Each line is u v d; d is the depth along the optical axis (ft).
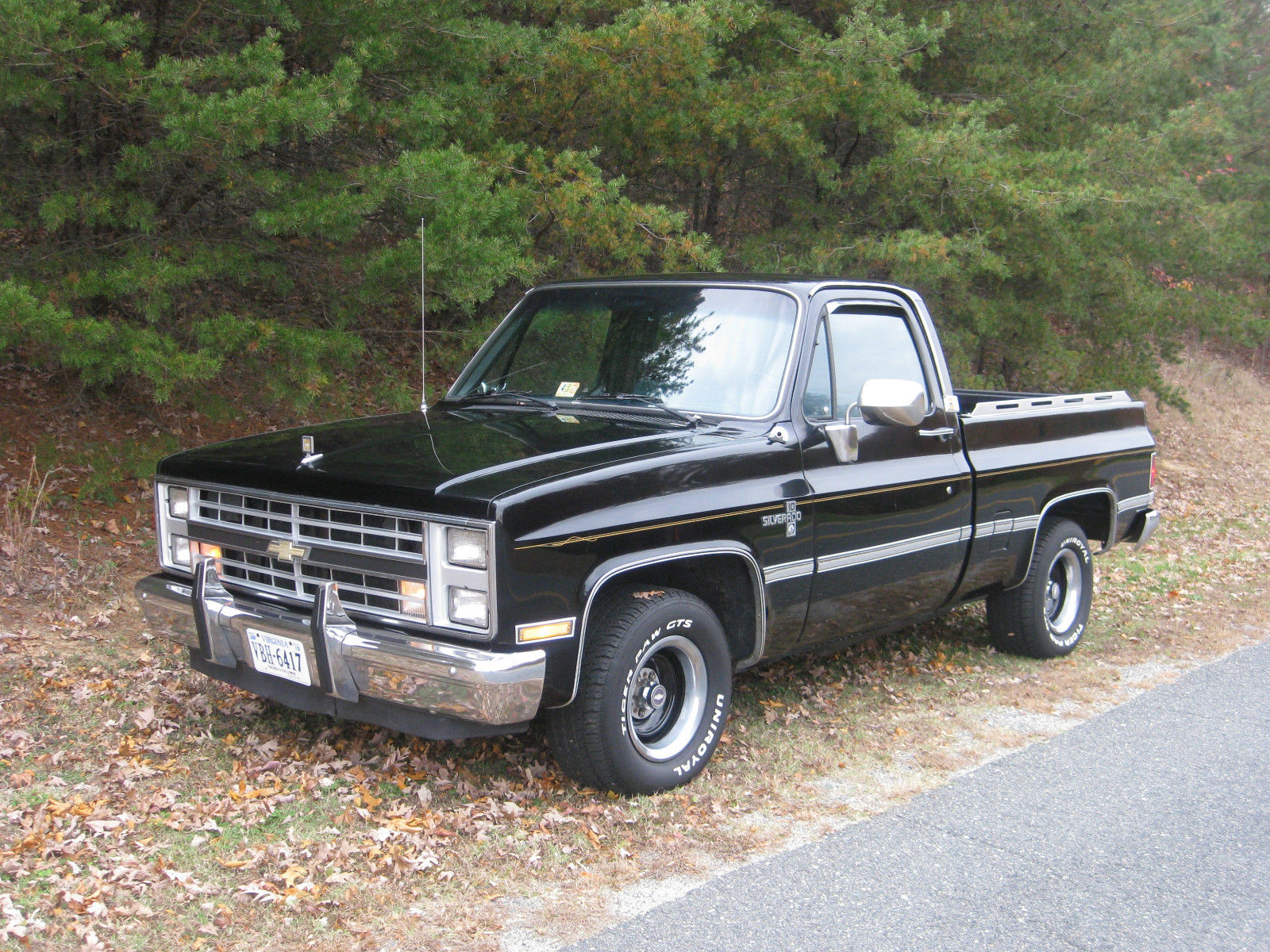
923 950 11.50
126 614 20.65
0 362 29.19
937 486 18.53
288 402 30.89
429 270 23.30
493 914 11.75
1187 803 15.48
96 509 24.98
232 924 11.12
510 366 18.49
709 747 15.42
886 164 36.70
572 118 32.55
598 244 28.73
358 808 13.69
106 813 13.07
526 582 12.86
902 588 18.38
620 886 12.53
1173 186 41.88
